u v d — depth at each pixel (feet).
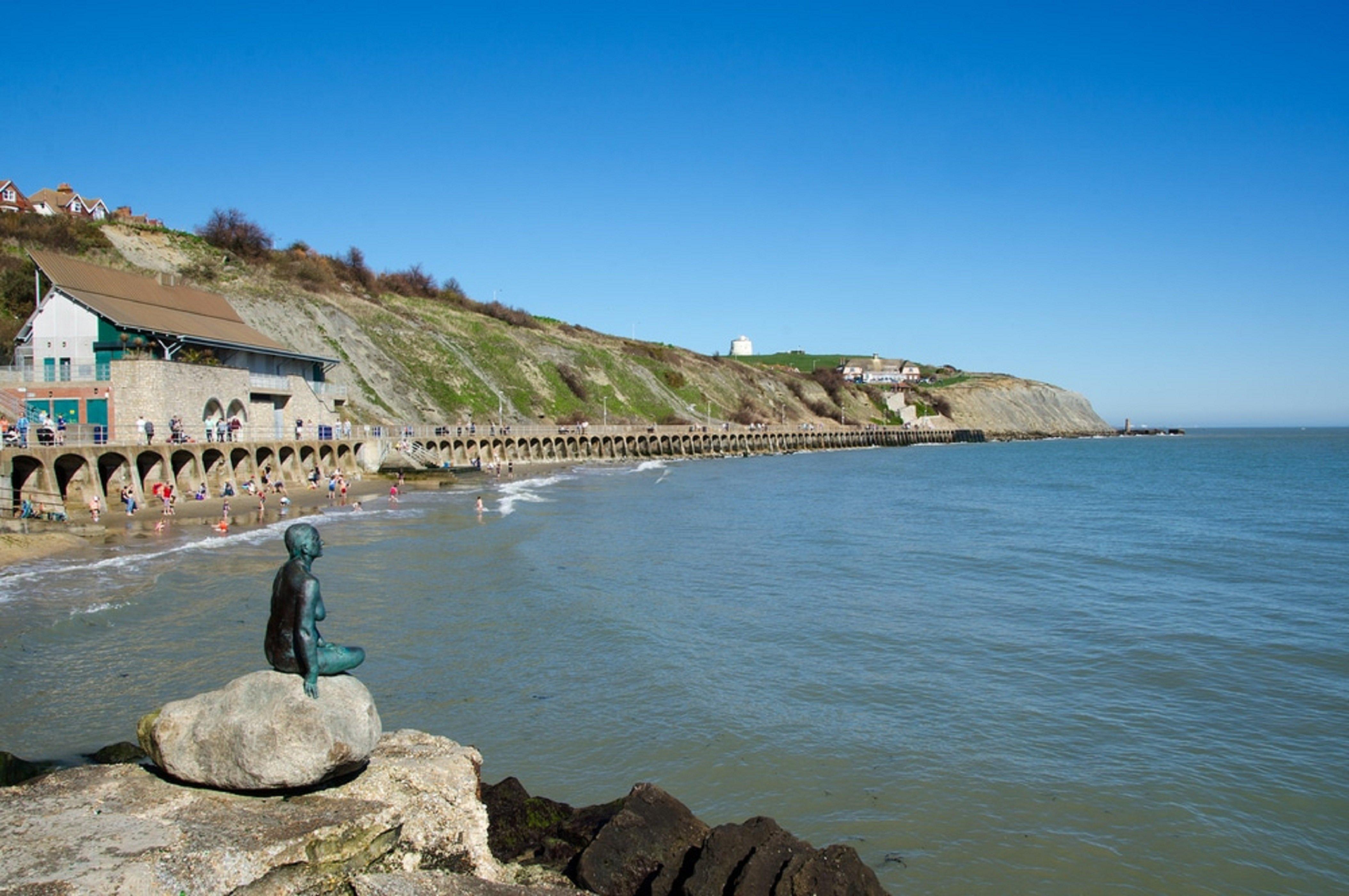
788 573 101.65
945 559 113.50
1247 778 45.24
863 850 37.63
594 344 477.36
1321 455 479.00
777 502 193.57
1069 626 76.54
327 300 316.81
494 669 61.52
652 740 49.32
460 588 87.97
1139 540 134.21
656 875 30.94
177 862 22.45
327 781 27.20
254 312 268.41
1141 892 34.76
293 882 23.68
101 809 25.48
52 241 248.11
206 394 159.12
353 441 208.13
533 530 132.16
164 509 129.29
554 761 46.26
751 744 48.88
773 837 30.68
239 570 90.99
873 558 113.91
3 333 188.34
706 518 157.89
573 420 357.41
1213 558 116.16
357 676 59.21
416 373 310.24
